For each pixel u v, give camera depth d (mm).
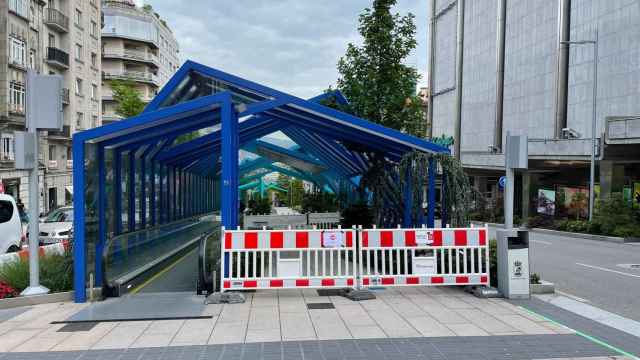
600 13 33219
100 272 9047
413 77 18578
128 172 12188
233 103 9773
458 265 8758
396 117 17969
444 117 65062
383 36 17719
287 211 34062
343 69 18516
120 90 43000
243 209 26359
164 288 9781
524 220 32438
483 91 52719
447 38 64125
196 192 23078
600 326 6918
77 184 8508
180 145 14969
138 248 10820
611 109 31859
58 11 38156
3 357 5715
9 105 31828
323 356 5660
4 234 14258
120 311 7668
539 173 39250
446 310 7727
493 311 7684
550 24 39562
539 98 41312
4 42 31391
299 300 8359
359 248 8602
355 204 16016
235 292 8344
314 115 11086
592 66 34094
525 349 5914
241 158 25625
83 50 43062
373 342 6156
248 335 6461
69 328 6867
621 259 15336
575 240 22734
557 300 8438
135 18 66812
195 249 16844
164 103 11922
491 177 51719
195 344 6121
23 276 8992
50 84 8664
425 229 8711
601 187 27453
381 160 13750
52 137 37656
